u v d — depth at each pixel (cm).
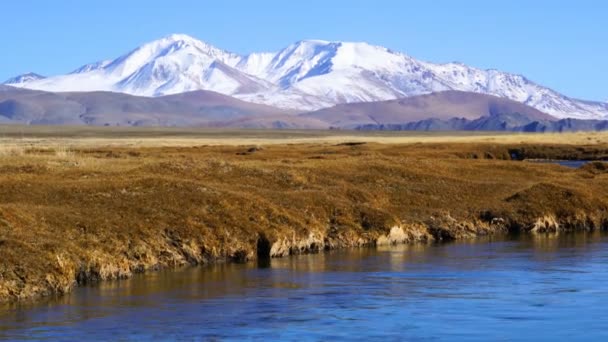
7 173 5453
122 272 3922
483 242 5319
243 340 2734
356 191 5784
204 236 4431
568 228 6016
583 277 3928
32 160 6109
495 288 3641
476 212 5919
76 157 6812
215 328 2897
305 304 3300
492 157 12519
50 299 3400
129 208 4491
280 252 4650
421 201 5975
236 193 4984
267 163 6781
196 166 5991
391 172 6631
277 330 2862
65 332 2848
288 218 4878
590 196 6372
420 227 5500
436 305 3266
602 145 13600
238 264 4356
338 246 5003
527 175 7500
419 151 11775
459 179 6681
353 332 2830
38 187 4766
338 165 6775
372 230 5219
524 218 5909
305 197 5341
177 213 4525
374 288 3656
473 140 16012
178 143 16588
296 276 3978
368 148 12312
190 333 2833
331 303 3319
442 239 5462
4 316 3084
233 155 9412
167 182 4934
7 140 17000
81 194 4672
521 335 2786
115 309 3216
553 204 6147
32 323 2977
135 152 9712
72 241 3862
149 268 4112
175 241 4341
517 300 3356
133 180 4997
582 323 2952
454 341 2712
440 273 4066
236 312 3158
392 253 4800
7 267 3431
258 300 3388
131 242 4144
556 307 3216
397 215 5616
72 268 3659
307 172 6275
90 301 3362
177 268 4200
